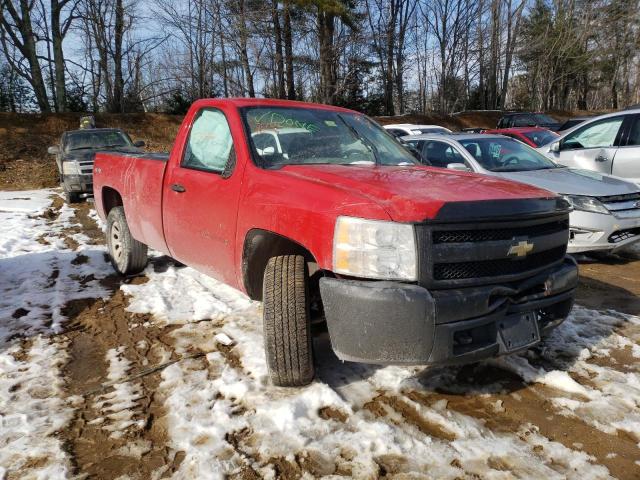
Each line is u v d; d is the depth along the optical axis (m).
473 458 2.53
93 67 31.66
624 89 55.03
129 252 5.37
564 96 48.41
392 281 2.58
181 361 3.57
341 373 3.33
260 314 4.38
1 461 2.54
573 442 2.65
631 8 42.75
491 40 38.09
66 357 3.71
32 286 5.39
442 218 2.55
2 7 25.84
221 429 2.76
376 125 4.55
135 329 4.21
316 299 3.34
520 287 2.82
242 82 29.56
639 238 5.94
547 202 2.91
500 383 3.23
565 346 3.71
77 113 24.00
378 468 2.45
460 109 39.56
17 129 21.98
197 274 5.59
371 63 29.33
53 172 18.67
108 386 3.28
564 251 3.20
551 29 41.59
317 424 2.78
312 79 29.81
